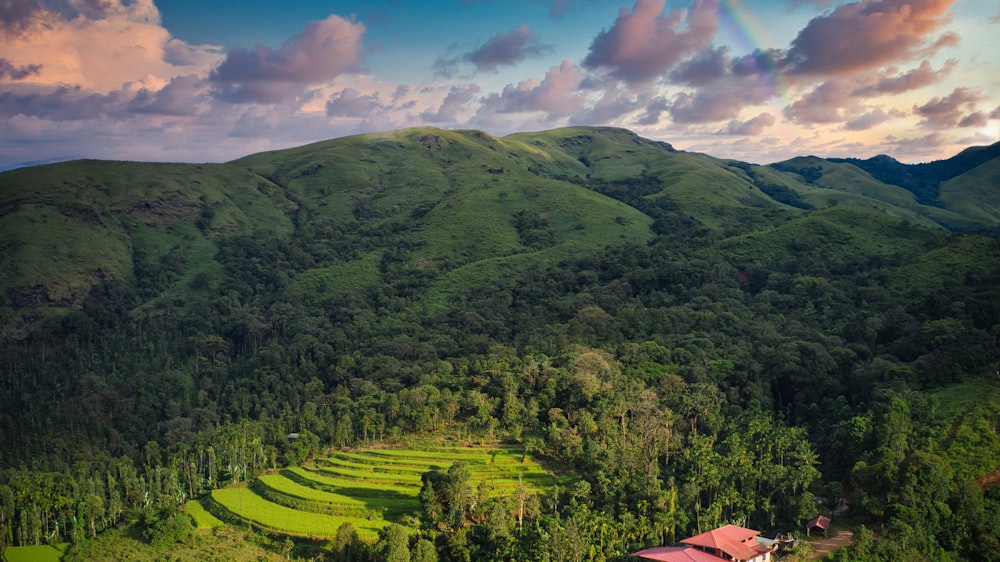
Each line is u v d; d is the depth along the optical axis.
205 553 117.62
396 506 124.81
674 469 130.00
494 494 124.12
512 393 157.38
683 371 170.62
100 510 130.00
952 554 102.50
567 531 101.81
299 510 129.25
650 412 142.75
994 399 131.50
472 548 105.12
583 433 138.25
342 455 150.12
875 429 128.50
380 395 174.88
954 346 154.38
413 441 152.12
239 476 150.25
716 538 100.75
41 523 129.75
